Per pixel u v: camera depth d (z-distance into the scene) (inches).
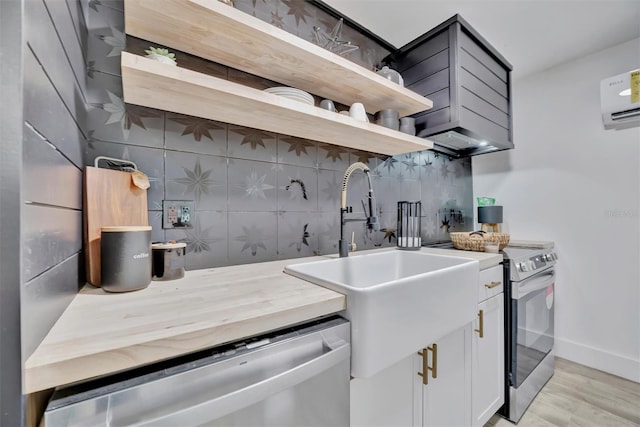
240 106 38.6
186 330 19.8
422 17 62.3
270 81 49.7
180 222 41.0
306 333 25.4
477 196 102.9
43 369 15.3
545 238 87.3
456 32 61.7
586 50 76.3
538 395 66.5
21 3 15.9
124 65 28.1
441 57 64.3
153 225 39.0
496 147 80.4
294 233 53.7
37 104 17.9
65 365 15.8
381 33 67.6
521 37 70.2
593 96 78.4
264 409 21.2
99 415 16.0
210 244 43.8
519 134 93.1
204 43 39.2
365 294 27.6
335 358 25.5
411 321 31.9
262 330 23.1
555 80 85.3
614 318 75.1
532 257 67.4
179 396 18.3
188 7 32.1
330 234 59.5
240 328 22.0
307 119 43.9
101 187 32.4
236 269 42.4
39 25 18.5
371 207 54.8
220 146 45.1
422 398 39.3
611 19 63.3
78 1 30.7
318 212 57.6
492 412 55.6
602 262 77.2
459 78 62.1
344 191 54.0
